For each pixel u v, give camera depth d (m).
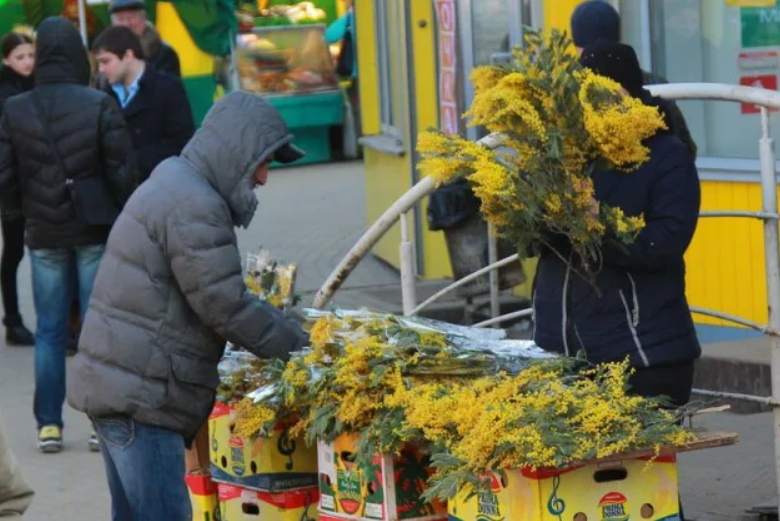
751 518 7.95
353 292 15.87
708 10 11.88
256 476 7.20
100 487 9.93
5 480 5.13
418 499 6.30
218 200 6.57
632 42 12.33
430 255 16.19
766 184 7.39
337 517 6.55
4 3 23.53
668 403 6.24
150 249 6.55
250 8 27.84
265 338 6.62
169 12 25.02
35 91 10.74
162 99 12.12
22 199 10.82
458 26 14.61
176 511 6.68
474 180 5.97
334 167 27.50
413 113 15.88
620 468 5.72
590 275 6.25
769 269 7.43
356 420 6.31
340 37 28.17
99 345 6.64
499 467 5.56
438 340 6.38
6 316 14.84
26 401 12.51
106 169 10.75
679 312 6.49
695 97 7.57
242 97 6.72
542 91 6.01
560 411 5.66
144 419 6.59
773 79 11.56
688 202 6.31
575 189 5.97
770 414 10.05
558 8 12.38
